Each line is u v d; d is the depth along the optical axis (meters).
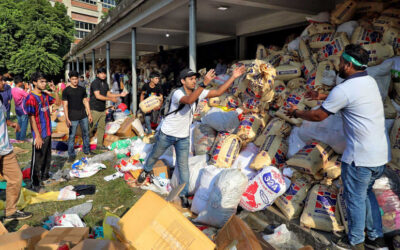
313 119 2.36
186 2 5.34
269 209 3.12
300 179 3.11
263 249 1.97
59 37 30.97
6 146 3.04
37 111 3.91
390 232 2.43
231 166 3.61
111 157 5.39
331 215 2.73
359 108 2.19
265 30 7.77
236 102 4.50
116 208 3.46
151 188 3.96
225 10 6.84
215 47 11.05
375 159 2.22
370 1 3.97
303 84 4.05
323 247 2.54
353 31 3.75
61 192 3.81
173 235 2.06
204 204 3.04
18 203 3.39
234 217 2.29
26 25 29.14
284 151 3.53
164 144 3.45
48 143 4.16
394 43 3.31
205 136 4.15
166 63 12.30
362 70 2.27
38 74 3.92
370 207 2.43
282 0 5.11
